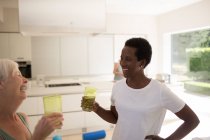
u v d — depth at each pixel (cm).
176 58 497
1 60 79
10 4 404
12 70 79
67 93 325
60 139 118
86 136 122
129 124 121
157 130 122
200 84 407
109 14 493
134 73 120
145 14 515
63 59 480
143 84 123
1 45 432
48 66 474
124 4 402
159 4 408
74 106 329
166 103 117
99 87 355
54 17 266
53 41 470
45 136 76
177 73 494
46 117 78
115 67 395
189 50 452
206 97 392
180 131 116
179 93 408
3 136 75
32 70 465
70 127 330
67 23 270
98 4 278
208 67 396
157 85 120
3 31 438
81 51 489
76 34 308
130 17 510
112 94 136
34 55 463
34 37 459
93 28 280
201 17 390
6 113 81
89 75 499
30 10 258
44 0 261
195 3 402
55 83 418
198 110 407
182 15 440
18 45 439
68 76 488
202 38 415
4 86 77
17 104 81
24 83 83
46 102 86
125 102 123
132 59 117
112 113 141
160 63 529
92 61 497
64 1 266
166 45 514
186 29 431
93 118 339
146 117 117
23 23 259
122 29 507
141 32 522
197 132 339
